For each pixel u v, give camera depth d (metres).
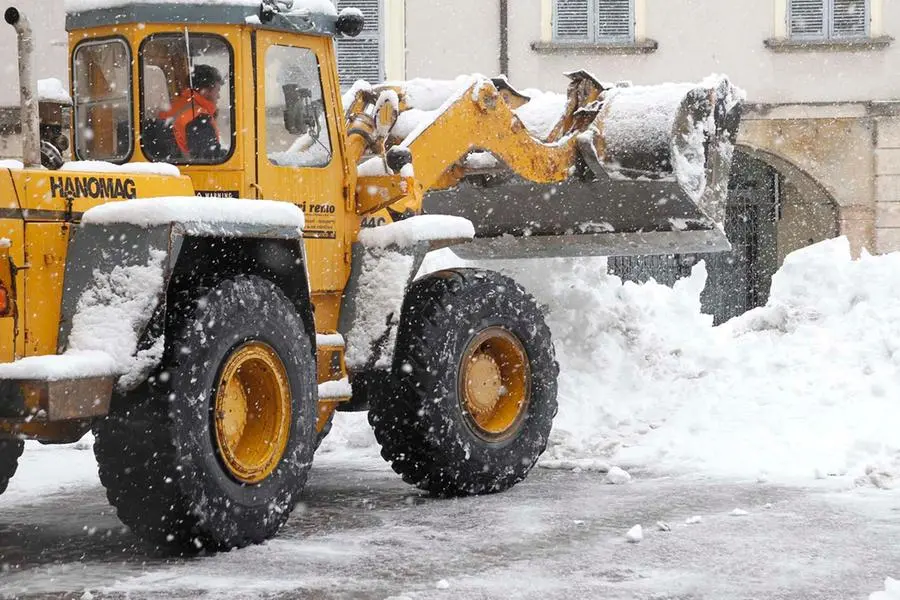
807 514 7.18
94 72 7.50
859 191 21.78
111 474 6.32
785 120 21.61
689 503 7.57
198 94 7.28
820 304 11.65
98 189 6.52
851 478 8.04
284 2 7.36
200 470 6.29
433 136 8.48
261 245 7.00
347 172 7.93
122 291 6.22
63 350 6.23
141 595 5.71
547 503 7.72
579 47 21.05
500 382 8.38
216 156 7.27
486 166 9.18
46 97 7.55
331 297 7.82
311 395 7.00
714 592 5.61
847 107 21.56
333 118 7.86
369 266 7.88
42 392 5.89
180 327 6.32
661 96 9.41
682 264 22.06
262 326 6.69
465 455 7.93
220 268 7.07
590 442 9.45
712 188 9.61
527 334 8.45
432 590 5.71
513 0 20.92
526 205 9.82
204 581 5.94
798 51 21.50
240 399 6.71
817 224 22.27
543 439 8.49
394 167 7.96
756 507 7.41
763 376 10.53
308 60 7.71
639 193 9.48
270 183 7.39
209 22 7.23
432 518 7.35
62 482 8.85
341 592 5.71
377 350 7.73
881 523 6.93
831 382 10.19
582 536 6.77
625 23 21.22
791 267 12.12
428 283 8.11
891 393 9.81
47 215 6.28
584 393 10.41
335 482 8.65
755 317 11.75
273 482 6.72
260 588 5.79
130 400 6.25
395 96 8.58
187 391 6.25
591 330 11.01
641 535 6.62
